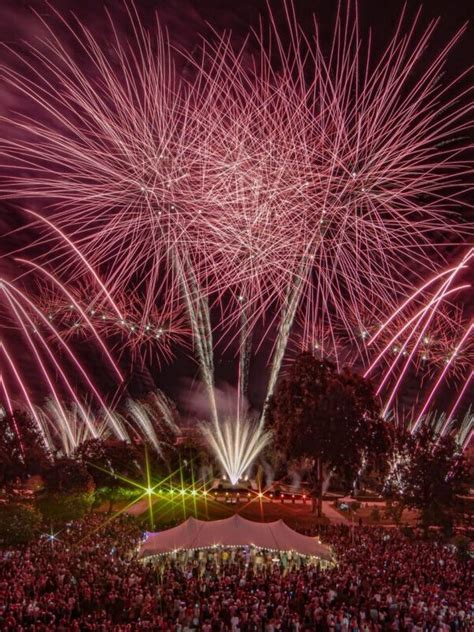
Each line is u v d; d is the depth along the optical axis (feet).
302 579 136.87
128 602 123.65
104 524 210.79
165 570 148.97
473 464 257.96
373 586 136.67
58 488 225.35
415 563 159.33
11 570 140.56
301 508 265.54
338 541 190.29
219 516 244.63
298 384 251.80
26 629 104.47
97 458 269.23
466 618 118.73
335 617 113.29
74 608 120.67
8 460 222.07
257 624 112.27
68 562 152.56
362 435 241.96
